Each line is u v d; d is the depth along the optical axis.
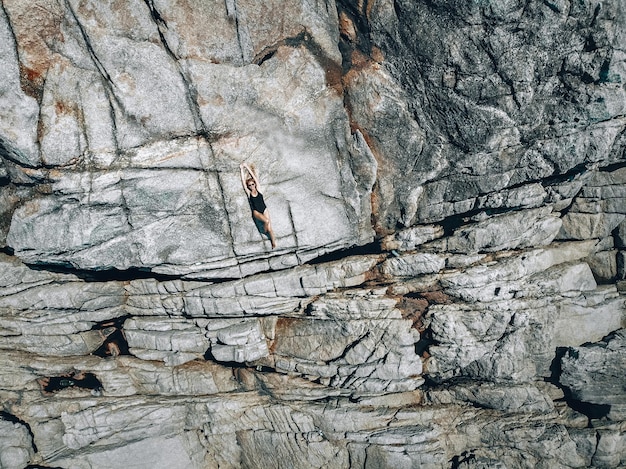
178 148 12.72
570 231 15.88
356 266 14.95
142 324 15.34
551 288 15.20
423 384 15.82
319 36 12.69
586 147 13.39
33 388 15.21
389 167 14.17
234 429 15.82
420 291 15.22
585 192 15.42
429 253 14.91
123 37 11.59
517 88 12.56
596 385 15.31
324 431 15.24
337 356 15.46
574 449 14.88
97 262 13.32
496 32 11.84
